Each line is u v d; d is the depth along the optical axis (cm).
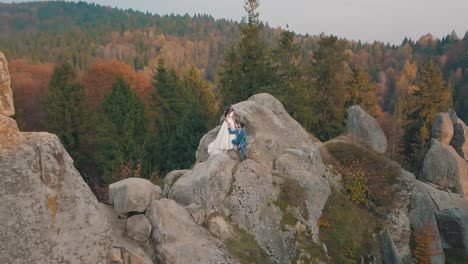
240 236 1316
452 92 7456
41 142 785
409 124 4412
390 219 1859
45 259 761
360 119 2600
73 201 809
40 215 759
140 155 2833
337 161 2066
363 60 11975
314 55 3566
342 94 3497
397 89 8750
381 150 2623
